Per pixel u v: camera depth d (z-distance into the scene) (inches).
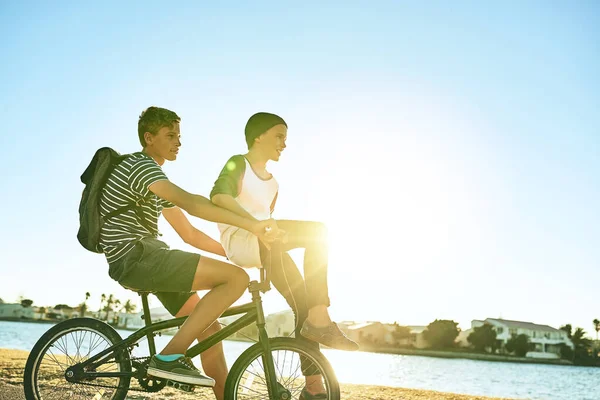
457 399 228.2
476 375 2544.3
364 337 4813.0
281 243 124.9
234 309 124.0
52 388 125.0
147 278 117.3
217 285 119.0
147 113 132.0
